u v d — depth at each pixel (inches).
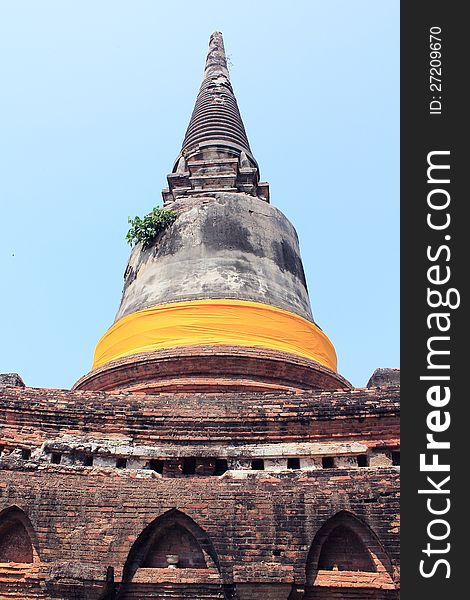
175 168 1117.7
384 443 506.9
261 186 1039.6
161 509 465.4
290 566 441.4
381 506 460.4
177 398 547.2
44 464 488.7
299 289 898.7
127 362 727.1
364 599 443.8
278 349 757.9
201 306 764.0
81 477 481.4
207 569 452.8
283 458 506.6
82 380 794.2
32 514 457.1
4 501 459.5
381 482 471.2
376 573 448.8
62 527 455.5
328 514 460.8
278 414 527.8
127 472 496.7
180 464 510.0
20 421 519.5
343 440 516.4
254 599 433.7
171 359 711.1
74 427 524.7
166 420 529.0
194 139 1127.0
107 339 821.2
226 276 819.4
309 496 469.4
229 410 533.6
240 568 440.5
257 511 463.8
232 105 1213.1
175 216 901.8
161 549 469.1
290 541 450.9
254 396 547.8
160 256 870.4
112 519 462.0
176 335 748.6
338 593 446.0
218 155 1080.8
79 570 434.3
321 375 767.1
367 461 503.5
